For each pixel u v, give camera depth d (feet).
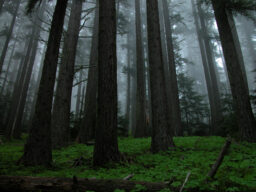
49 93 20.45
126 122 58.44
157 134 24.14
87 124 40.93
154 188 9.27
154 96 25.73
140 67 54.75
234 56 30.71
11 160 20.72
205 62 76.64
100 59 20.43
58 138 32.37
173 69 57.52
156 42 27.55
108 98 19.39
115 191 8.84
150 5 29.12
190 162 16.44
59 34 22.45
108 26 21.27
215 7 33.42
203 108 74.79
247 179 10.44
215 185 9.80
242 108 28.30
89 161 19.66
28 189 9.23
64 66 36.35
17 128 64.59
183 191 8.98
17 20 96.84
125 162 17.97
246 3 31.68
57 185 9.34
